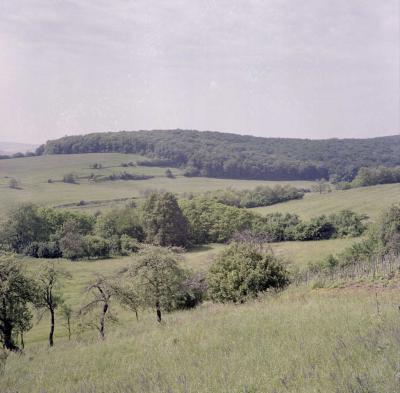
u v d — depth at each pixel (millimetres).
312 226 85750
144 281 27688
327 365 7707
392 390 5992
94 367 12680
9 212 95062
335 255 61719
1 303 28812
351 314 12695
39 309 37344
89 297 34281
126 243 91062
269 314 15477
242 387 7449
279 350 9805
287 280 26766
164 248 29500
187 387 7977
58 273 33781
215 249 93250
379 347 8133
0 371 13961
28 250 88625
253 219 98375
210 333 14188
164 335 15938
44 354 17953
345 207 98938
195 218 100125
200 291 31938
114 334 21234
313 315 13602
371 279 20328
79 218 99750
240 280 25938
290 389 6930
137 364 11711
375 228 56531
